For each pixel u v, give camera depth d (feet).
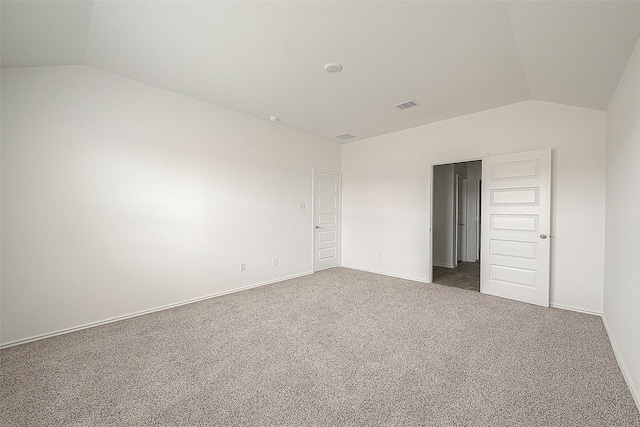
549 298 10.72
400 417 5.01
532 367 6.57
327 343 7.82
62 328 8.46
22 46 6.92
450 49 7.54
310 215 16.56
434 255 19.35
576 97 9.43
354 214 17.97
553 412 5.12
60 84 8.38
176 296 10.91
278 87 10.17
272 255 14.44
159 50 7.78
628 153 6.68
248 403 5.40
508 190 11.57
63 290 8.48
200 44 7.45
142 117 9.99
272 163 14.39
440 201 19.02
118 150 9.48
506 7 5.79
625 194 6.88
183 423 4.90
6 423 4.90
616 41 6.01
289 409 5.23
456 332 8.46
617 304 7.40
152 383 6.03
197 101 11.45
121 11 6.07
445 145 13.67
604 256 9.59
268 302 11.32
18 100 7.77
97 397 5.58
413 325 9.00
